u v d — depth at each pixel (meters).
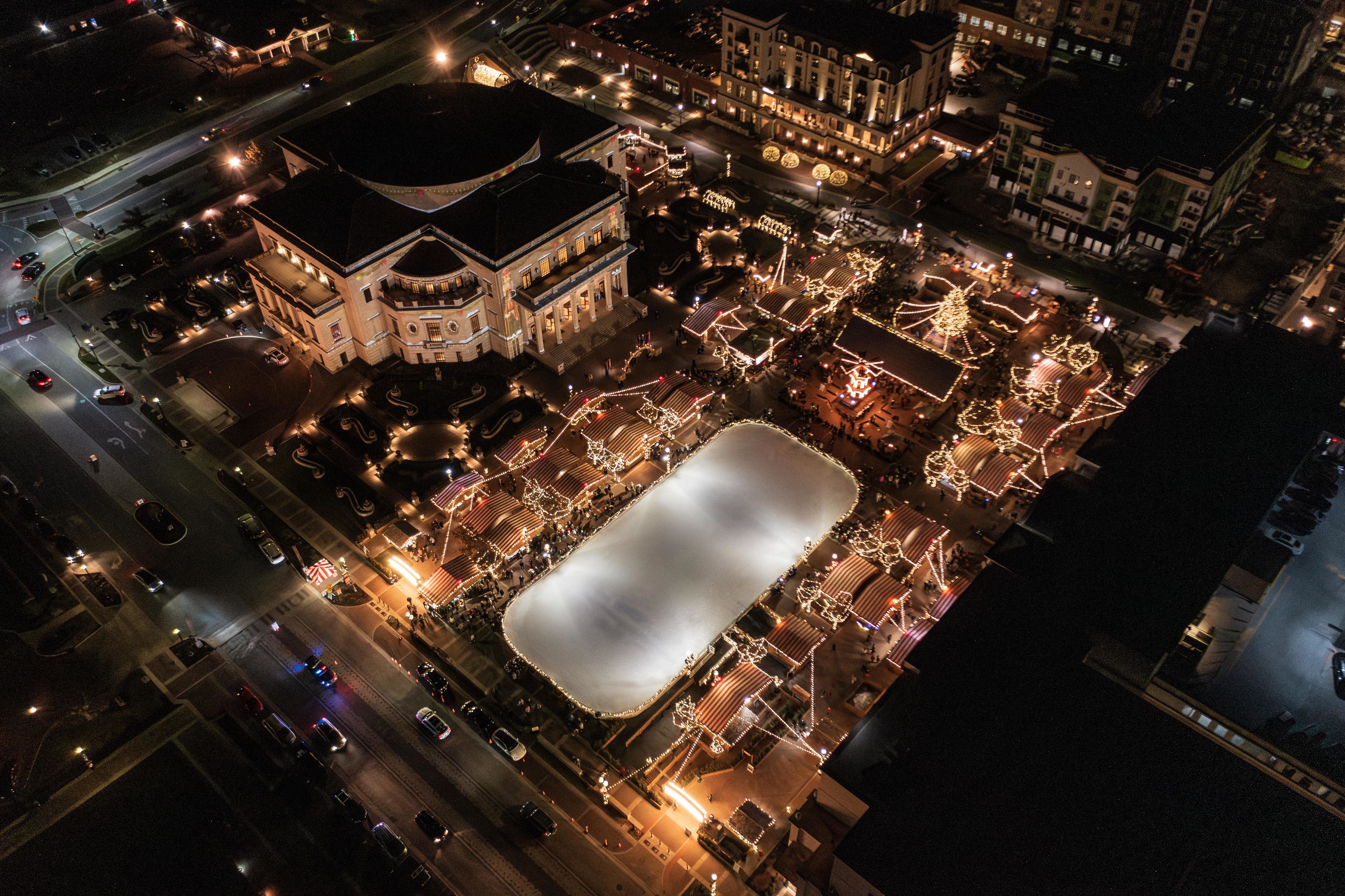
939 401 149.12
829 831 95.44
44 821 105.75
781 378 155.38
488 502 132.75
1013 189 186.75
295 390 154.38
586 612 124.94
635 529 134.62
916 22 189.75
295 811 106.12
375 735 113.06
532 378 156.00
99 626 124.06
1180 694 101.75
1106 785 89.50
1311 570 114.62
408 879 100.12
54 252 182.00
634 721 113.75
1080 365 150.25
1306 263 170.12
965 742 93.38
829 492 138.25
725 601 125.62
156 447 146.25
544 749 111.38
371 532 134.12
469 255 148.12
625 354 159.12
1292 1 183.50
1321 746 97.69
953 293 152.25
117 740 112.69
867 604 119.69
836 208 187.50
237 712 115.12
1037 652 100.62
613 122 182.88
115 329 165.50
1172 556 109.12
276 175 199.62
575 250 157.88
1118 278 170.88
